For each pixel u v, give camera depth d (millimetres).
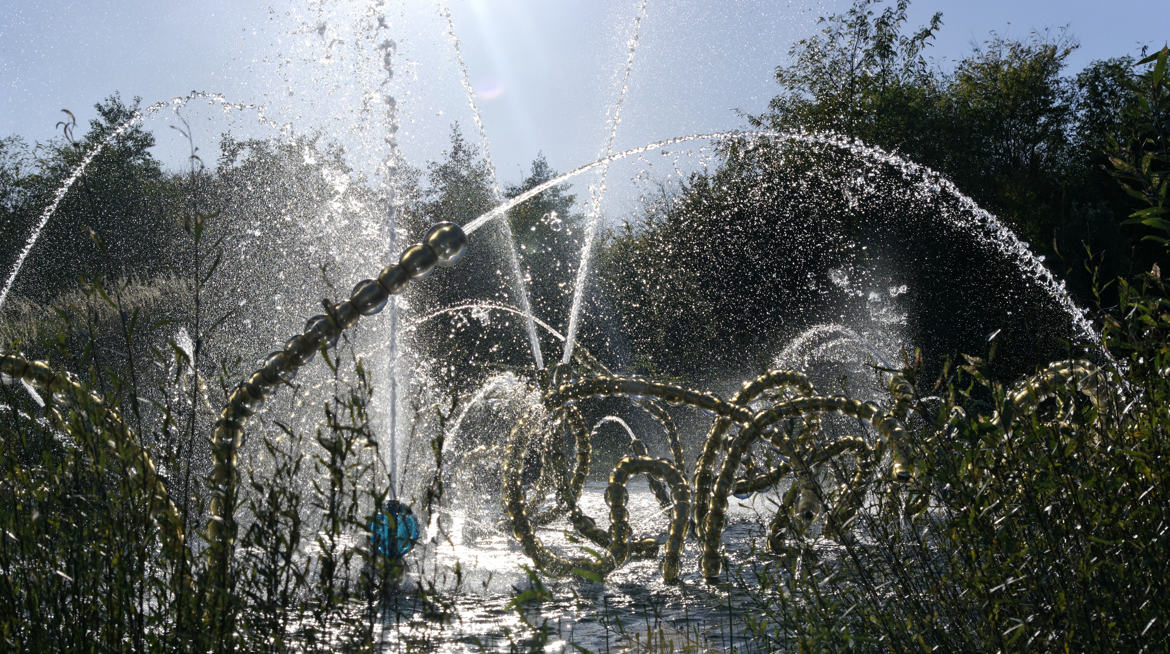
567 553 6328
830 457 3818
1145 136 2766
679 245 24141
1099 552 2500
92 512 2762
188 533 3082
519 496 5488
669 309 23688
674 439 7898
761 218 24266
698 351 23375
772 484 4676
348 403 2809
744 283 23922
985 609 2686
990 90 29750
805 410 4906
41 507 2771
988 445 2656
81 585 2740
